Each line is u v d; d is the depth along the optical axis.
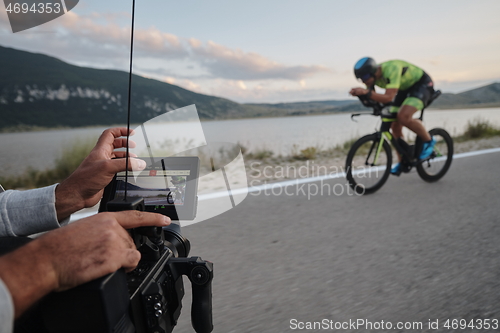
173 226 0.98
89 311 0.48
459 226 2.85
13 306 0.38
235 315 1.69
